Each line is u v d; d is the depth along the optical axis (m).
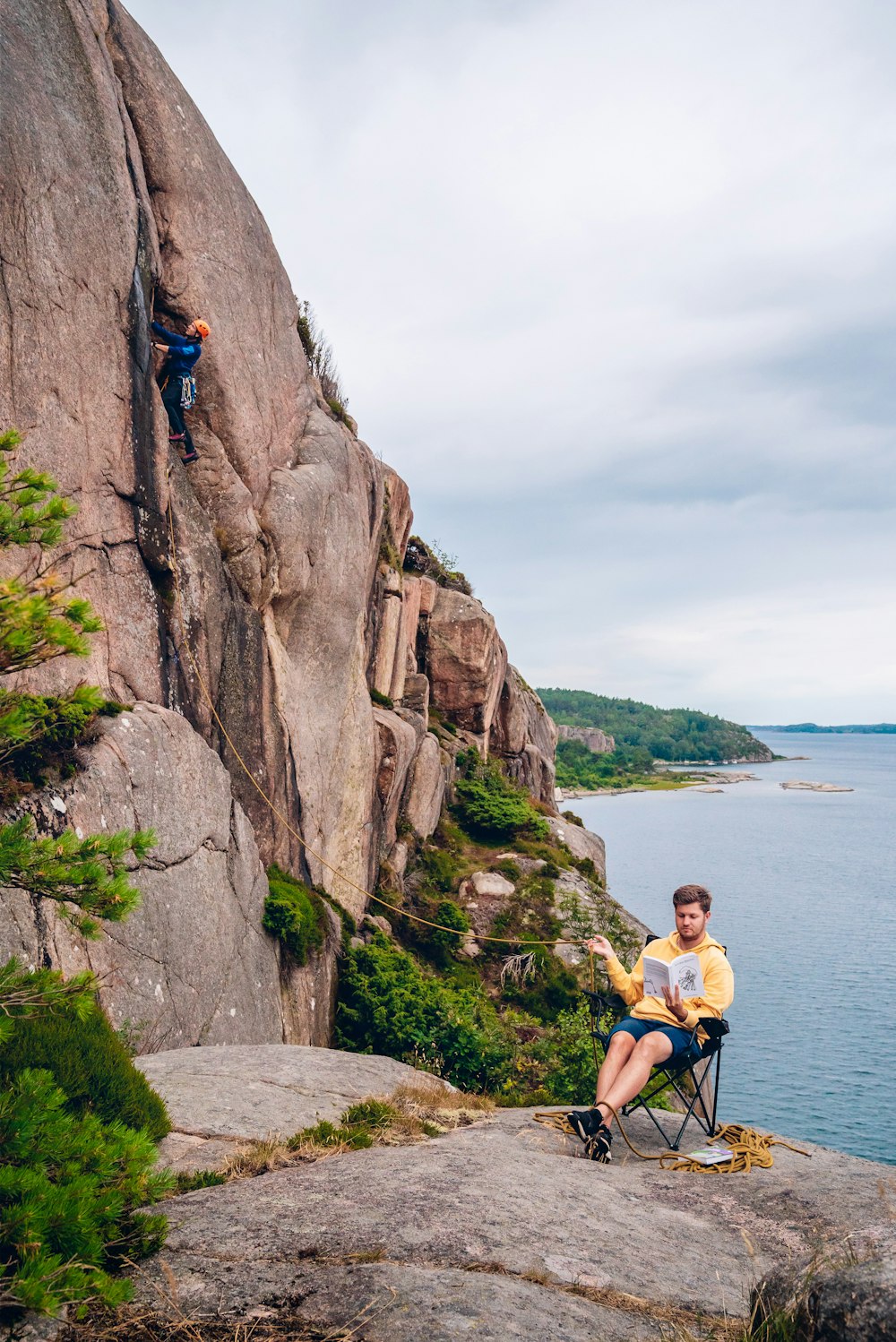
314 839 19.09
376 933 21.53
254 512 16.67
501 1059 18.72
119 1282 2.89
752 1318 3.14
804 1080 40.09
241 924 13.82
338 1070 7.55
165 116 15.20
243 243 16.95
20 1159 3.27
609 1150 5.47
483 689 40.88
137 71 14.91
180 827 12.38
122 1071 5.64
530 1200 4.32
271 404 17.77
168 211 15.10
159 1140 5.53
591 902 30.88
